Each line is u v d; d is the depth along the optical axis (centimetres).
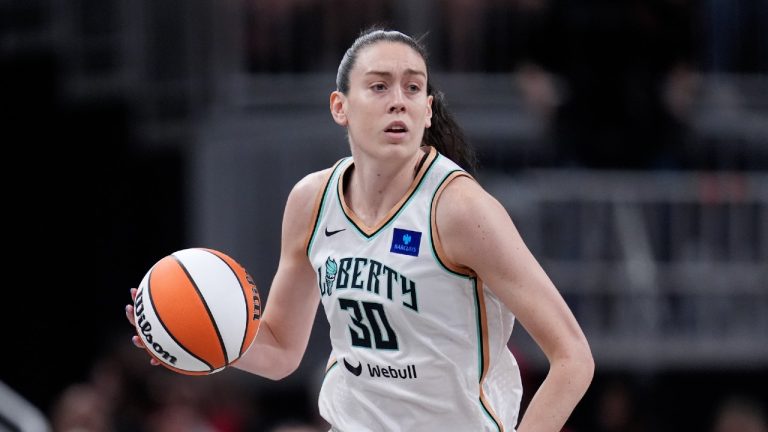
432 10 3089
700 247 2947
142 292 1262
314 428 2925
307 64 3081
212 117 3069
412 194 1188
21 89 3372
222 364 1261
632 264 2894
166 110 3112
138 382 2809
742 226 2964
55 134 3381
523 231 2894
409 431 1229
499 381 1250
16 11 3231
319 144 3025
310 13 3072
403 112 1175
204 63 3059
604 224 2919
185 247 3272
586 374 1140
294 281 1323
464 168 1324
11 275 3397
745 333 2952
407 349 1198
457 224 1159
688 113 3059
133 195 3353
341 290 1216
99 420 2550
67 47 3178
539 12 3050
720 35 3250
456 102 3069
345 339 1238
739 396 3294
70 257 3388
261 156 3034
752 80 3256
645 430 3006
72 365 3412
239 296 1261
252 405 3012
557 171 3002
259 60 3077
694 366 3017
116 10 3125
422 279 1177
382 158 1178
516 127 3064
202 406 2809
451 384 1204
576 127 3020
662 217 2942
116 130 3347
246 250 3025
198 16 3055
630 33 3002
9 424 2508
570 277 2894
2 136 3388
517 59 3108
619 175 2962
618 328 2906
